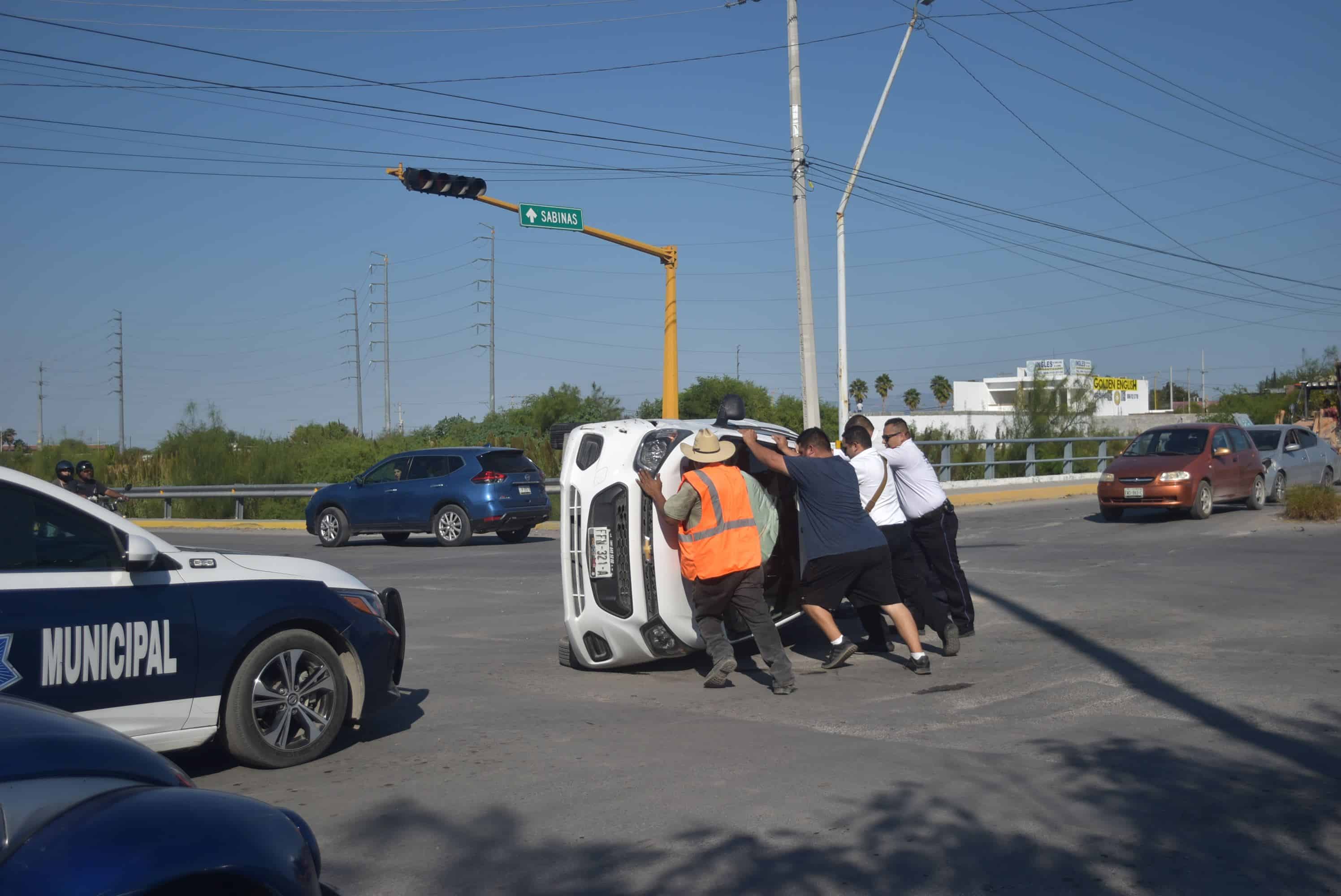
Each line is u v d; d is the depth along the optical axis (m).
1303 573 12.04
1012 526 18.50
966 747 5.80
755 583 7.34
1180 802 4.82
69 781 2.66
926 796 4.96
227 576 5.49
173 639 5.18
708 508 7.27
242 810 2.78
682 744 5.94
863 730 6.25
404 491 19.36
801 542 7.99
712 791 5.08
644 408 42.03
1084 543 15.62
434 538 22.59
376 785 5.26
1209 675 7.39
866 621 8.78
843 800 4.92
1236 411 48.22
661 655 7.84
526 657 8.79
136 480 33.31
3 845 2.44
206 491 28.47
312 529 20.27
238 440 34.50
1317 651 8.04
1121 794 4.94
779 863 4.21
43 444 39.16
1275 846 4.29
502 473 19.20
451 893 3.98
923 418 55.97
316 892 2.86
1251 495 19.61
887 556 7.84
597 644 7.94
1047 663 8.02
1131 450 19.61
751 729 6.28
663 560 7.66
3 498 4.84
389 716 6.70
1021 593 11.23
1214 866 4.11
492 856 4.33
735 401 8.91
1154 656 8.07
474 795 5.09
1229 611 9.80
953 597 9.05
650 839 4.48
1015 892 3.91
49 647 4.77
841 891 3.94
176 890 2.54
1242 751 5.59
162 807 2.63
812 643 9.29
